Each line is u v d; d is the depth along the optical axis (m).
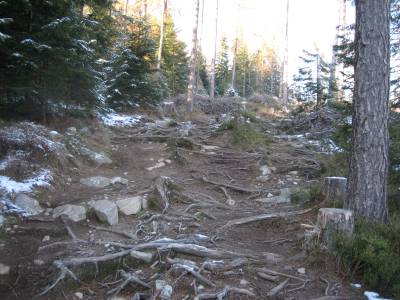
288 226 6.76
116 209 6.75
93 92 11.22
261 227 6.87
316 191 7.89
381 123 6.09
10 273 5.02
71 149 9.23
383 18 6.14
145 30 17.53
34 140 8.00
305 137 15.15
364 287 4.87
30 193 6.88
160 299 4.45
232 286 4.71
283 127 17.70
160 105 19.64
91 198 7.27
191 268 4.90
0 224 5.81
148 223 6.71
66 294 4.71
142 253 5.35
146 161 10.75
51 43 9.03
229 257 5.42
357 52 6.32
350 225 5.46
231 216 7.45
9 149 7.66
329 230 5.45
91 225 6.34
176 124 16.03
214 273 4.99
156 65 27.94
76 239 5.82
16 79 8.80
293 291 4.71
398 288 4.62
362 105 6.16
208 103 26.39
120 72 16.53
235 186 9.22
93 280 5.02
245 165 10.95
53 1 8.93
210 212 7.61
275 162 11.25
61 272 4.90
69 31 9.22
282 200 8.41
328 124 16.28
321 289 4.80
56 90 9.61
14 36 8.66
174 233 6.43
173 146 11.86
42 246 5.56
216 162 11.20
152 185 8.13
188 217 7.11
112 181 8.48
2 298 4.68
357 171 6.16
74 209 6.49
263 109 26.59
